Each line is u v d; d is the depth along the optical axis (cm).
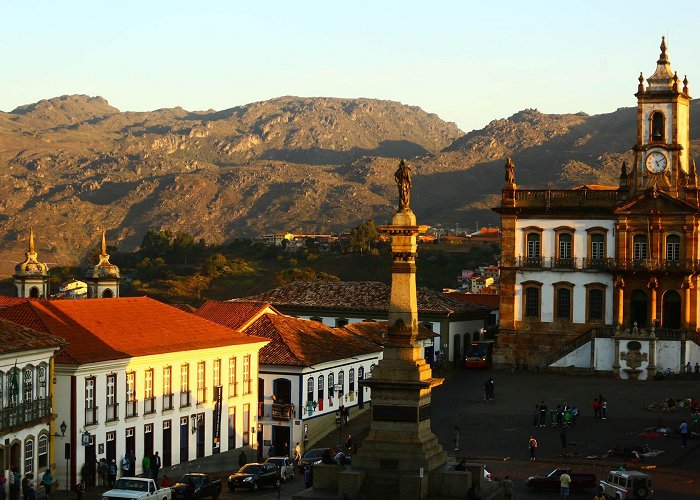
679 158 11062
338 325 12750
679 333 10638
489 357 11900
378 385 5397
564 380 10688
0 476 5950
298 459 7488
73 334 7075
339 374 9419
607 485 6031
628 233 11056
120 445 7062
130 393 7162
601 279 11200
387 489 5281
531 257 11419
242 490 6531
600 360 10950
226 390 8194
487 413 9112
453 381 10812
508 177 11488
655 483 6494
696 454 7450
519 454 7550
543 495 6203
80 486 6103
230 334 8431
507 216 11475
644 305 11119
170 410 7556
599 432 8275
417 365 5397
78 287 15712
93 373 6794
